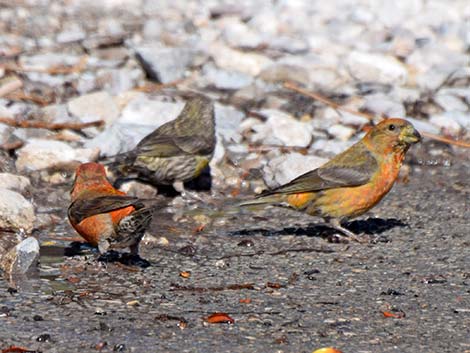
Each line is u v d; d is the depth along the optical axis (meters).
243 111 17.42
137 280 10.22
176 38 21.94
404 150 12.06
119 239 10.55
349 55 19.58
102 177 11.01
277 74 19.14
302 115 17.38
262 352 8.30
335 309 9.45
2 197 11.76
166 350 8.27
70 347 8.30
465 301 9.75
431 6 25.48
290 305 9.53
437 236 12.20
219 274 10.52
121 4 26.45
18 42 21.42
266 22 23.16
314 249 11.58
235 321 9.04
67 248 11.37
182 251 11.32
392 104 17.48
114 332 8.67
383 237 12.15
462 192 14.41
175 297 9.71
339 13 24.70
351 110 17.45
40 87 18.02
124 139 15.05
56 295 9.66
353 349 8.41
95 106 16.39
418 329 8.93
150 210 10.23
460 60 20.59
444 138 16.27
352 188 11.97
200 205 13.76
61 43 21.19
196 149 14.04
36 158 14.20
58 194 13.45
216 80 18.95
